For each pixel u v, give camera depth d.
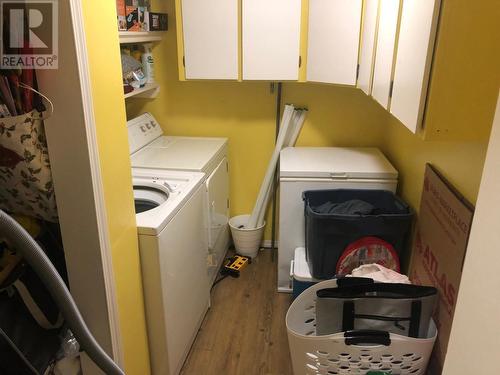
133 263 1.68
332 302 1.66
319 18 2.32
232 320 2.49
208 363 2.17
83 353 1.56
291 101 2.91
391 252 2.18
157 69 2.92
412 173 2.25
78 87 1.20
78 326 1.12
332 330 1.69
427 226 1.90
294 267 2.42
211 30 2.45
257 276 2.94
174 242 1.88
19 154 1.25
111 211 1.46
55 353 1.46
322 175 2.44
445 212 1.68
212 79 2.56
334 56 2.29
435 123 1.11
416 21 1.18
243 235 3.04
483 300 0.80
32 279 1.42
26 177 1.31
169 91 2.97
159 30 2.66
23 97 1.21
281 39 2.44
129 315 1.67
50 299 1.45
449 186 1.67
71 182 1.31
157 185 2.18
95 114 1.32
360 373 1.67
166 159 2.49
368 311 1.67
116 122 1.47
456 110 1.10
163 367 1.94
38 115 1.24
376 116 2.88
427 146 2.01
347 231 2.17
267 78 2.52
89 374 1.60
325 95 2.87
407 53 1.26
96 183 1.32
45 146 1.29
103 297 1.45
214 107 2.98
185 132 3.06
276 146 2.89
